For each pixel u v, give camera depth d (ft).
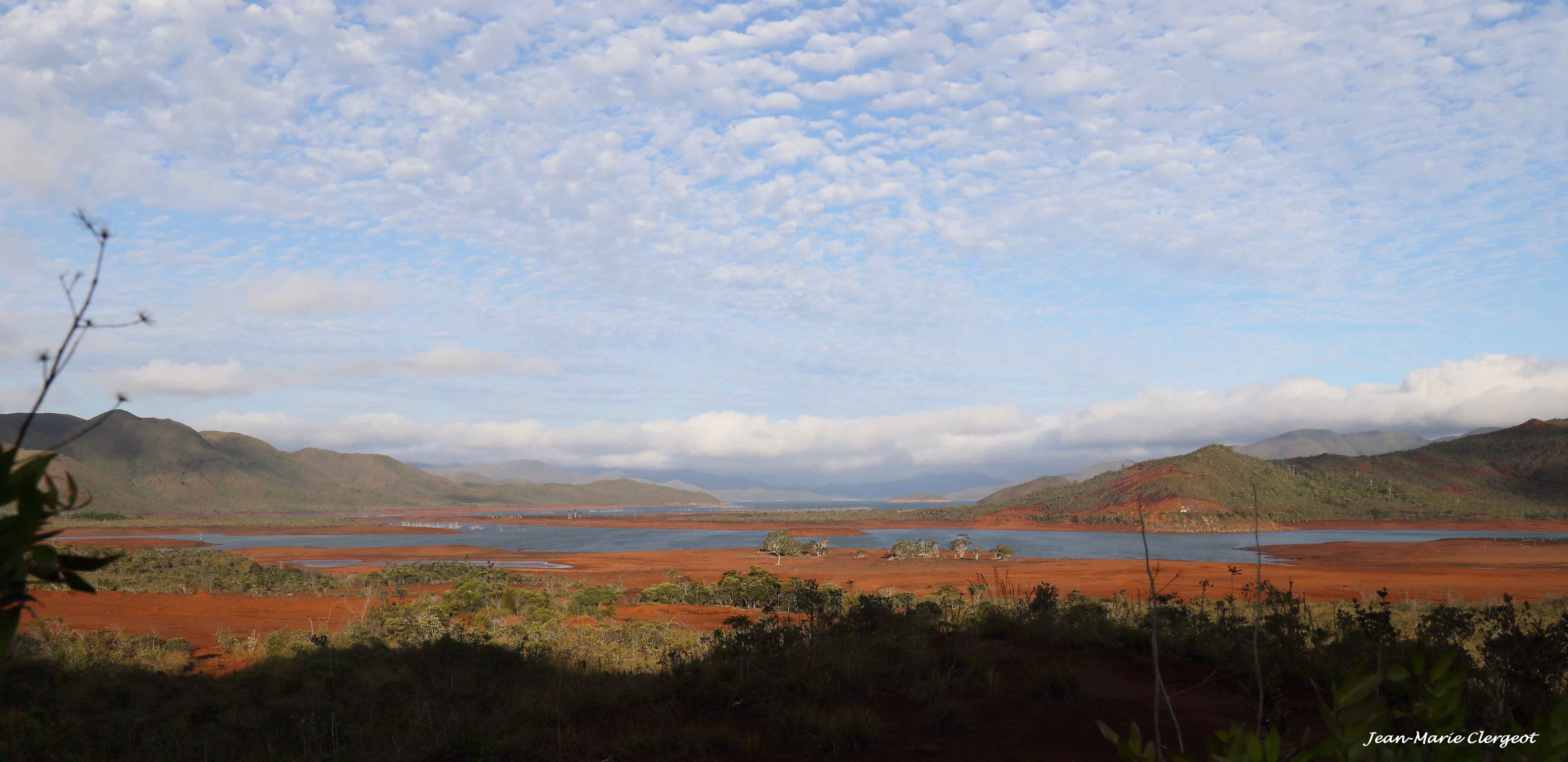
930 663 33.24
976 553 270.26
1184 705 27.71
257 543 404.36
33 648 45.57
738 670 34.12
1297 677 29.17
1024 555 286.05
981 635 41.96
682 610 93.97
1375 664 27.45
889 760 23.98
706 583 160.56
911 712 28.35
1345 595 123.65
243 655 54.13
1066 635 39.81
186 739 30.25
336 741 29.30
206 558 168.35
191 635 64.23
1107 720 26.37
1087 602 57.00
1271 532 424.46
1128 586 138.82
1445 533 411.34
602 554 300.20
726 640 37.86
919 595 110.01
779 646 36.50
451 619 67.26
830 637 39.42
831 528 524.11
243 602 92.32
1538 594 124.67
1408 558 238.89
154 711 34.88
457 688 37.99
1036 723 26.58
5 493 5.19
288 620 75.82
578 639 51.34
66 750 28.89
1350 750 7.79
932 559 262.47
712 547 359.46
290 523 622.95
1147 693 29.84
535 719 31.14
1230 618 40.81
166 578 130.41
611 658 44.68
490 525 650.43
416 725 30.89
